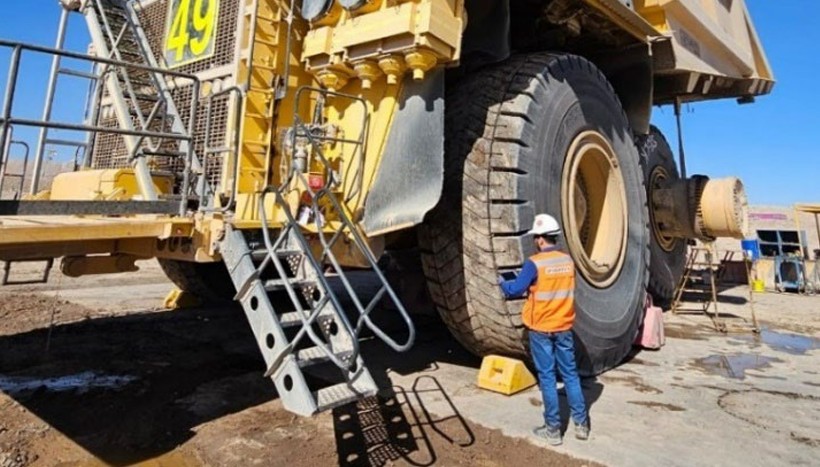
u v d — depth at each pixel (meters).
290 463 3.00
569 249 4.69
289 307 6.71
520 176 4.18
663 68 6.71
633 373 5.07
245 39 4.09
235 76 4.07
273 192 3.47
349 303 8.44
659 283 8.80
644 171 8.45
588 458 3.12
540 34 5.89
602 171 5.51
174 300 7.73
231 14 4.52
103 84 5.74
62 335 5.92
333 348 3.03
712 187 7.84
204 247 3.40
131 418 3.61
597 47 6.29
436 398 4.12
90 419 3.58
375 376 4.71
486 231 4.19
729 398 4.36
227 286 7.70
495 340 4.36
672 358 5.75
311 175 3.79
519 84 4.52
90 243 3.27
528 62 4.85
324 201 3.94
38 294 8.86
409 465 3.01
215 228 3.36
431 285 4.57
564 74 5.01
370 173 4.03
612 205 5.53
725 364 5.55
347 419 3.67
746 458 3.17
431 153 3.80
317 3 4.05
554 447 3.27
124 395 4.06
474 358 5.39
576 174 5.21
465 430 3.50
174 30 5.12
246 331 6.35
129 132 3.25
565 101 4.86
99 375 4.53
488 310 4.22
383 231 3.88
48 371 4.59
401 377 4.68
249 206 3.67
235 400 4.01
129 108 5.35
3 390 4.08
